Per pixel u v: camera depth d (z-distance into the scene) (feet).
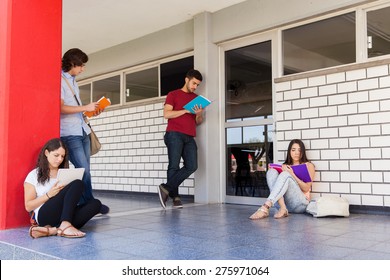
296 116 15.35
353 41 14.14
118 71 23.41
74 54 12.96
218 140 17.98
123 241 9.34
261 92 16.67
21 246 8.80
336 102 14.30
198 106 15.75
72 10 17.71
